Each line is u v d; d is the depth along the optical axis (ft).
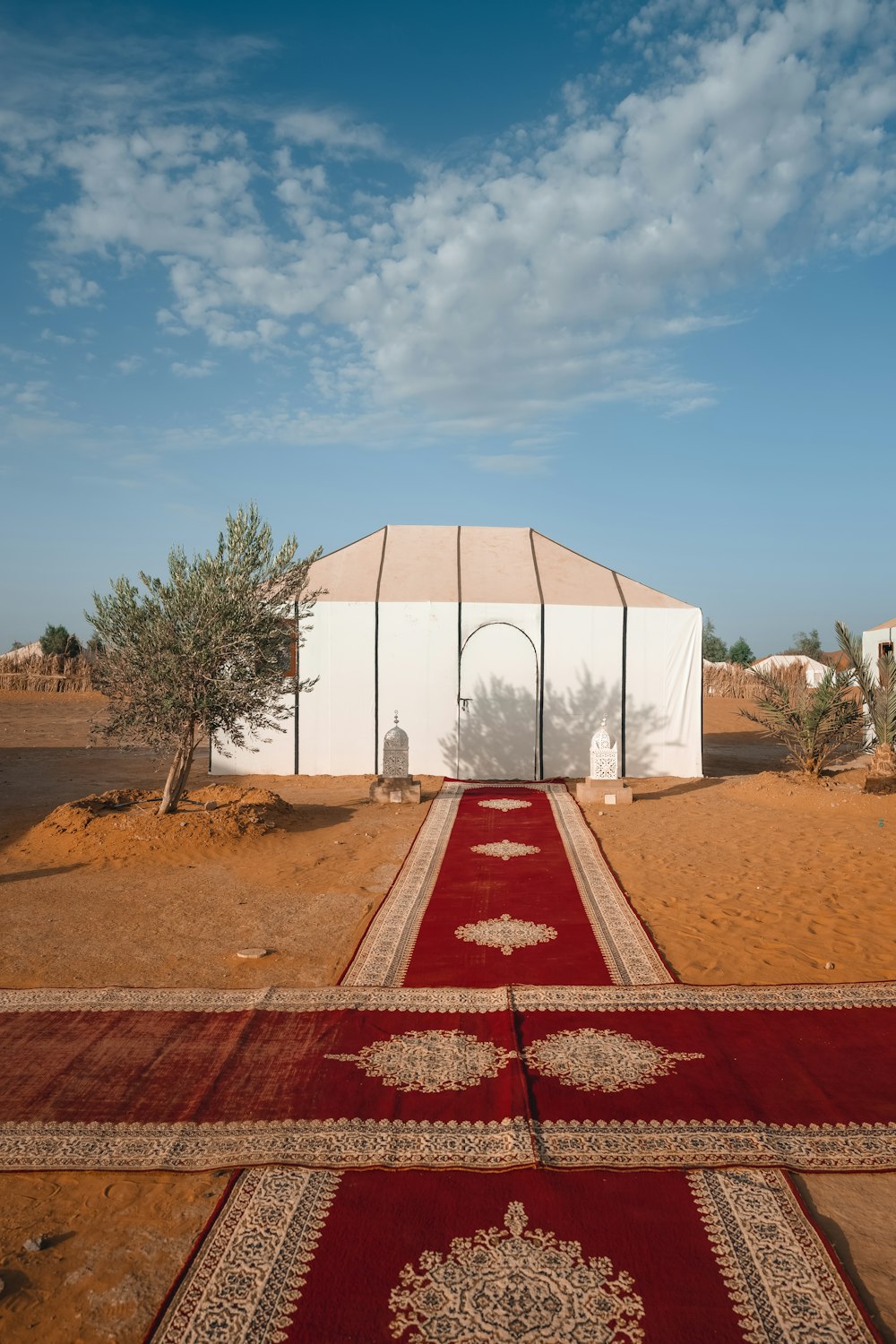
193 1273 10.77
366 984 20.75
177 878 30.99
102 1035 17.90
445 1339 9.71
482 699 57.21
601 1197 12.16
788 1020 18.47
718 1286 10.48
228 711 37.76
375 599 57.26
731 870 31.58
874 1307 10.24
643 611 58.34
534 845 36.09
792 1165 13.00
